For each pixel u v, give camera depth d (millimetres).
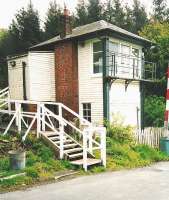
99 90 18484
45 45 20562
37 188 10000
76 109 19297
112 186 10266
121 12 45062
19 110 15211
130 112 20156
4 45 45688
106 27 17703
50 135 14641
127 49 20125
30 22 44938
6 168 11648
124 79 18969
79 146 14492
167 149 17422
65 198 8875
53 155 13531
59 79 19734
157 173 12539
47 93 19906
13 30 46188
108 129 16828
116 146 15383
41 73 19750
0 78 39812
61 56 19656
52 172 12008
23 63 20000
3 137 14719
